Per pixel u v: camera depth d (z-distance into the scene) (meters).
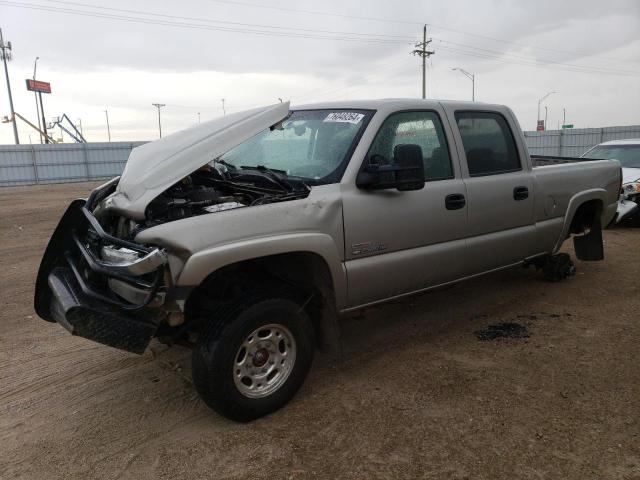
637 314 5.11
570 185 5.57
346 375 3.95
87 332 2.97
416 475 2.79
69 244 3.70
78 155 32.31
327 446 3.07
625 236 8.98
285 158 4.14
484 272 4.79
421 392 3.66
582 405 3.43
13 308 5.70
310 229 3.40
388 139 3.94
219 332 3.11
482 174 4.63
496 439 3.09
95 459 3.02
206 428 3.30
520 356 4.21
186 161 3.29
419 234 4.04
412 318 5.11
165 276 2.94
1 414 3.53
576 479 2.73
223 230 3.06
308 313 3.76
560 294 5.77
